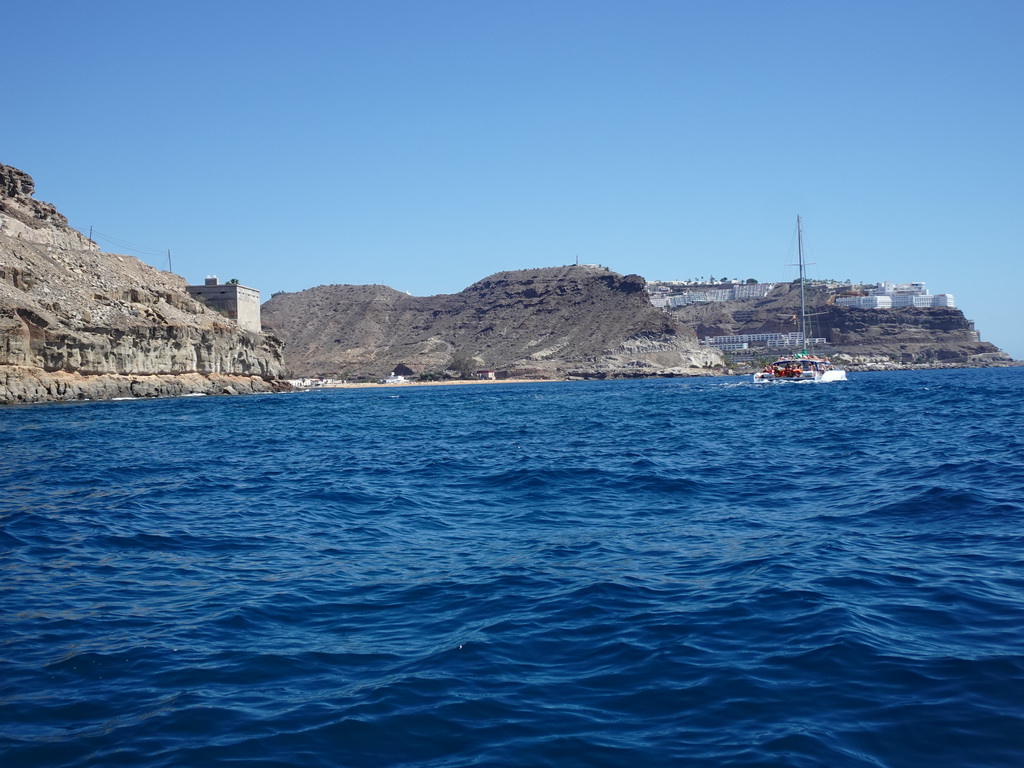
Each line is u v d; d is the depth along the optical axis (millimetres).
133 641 9789
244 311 126375
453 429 46656
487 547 14875
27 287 88938
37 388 79938
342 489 22641
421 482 23969
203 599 11633
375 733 7195
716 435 37656
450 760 6707
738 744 6832
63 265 103125
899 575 11898
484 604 11023
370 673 8602
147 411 67250
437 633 9883
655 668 8516
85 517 18406
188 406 77312
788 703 7574
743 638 9336
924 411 51281
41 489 23000
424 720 7426
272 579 12766
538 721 7371
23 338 80625
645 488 21688
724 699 7711
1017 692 7633
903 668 8273
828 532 15297
